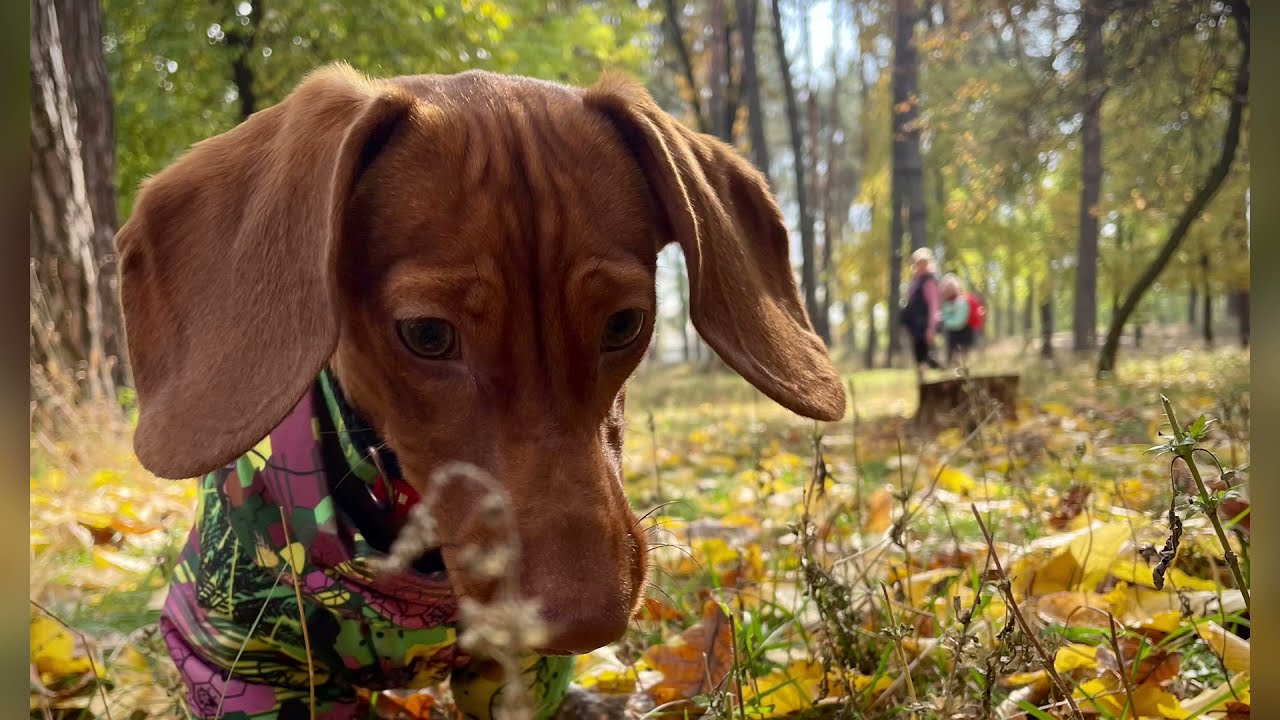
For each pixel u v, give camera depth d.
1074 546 0.42
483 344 0.23
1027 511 0.56
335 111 0.25
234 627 0.26
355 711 0.33
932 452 0.84
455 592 0.23
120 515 0.65
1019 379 1.06
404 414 0.24
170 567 0.49
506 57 2.19
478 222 0.23
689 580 0.50
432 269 0.23
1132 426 0.93
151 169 2.00
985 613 0.38
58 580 0.50
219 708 0.27
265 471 0.26
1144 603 0.38
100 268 1.13
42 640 0.39
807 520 0.34
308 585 0.26
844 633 0.33
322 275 0.23
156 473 0.23
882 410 1.51
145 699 0.37
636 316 0.24
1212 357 2.39
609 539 0.22
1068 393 1.52
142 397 0.25
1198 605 0.36
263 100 1.97
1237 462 0.48
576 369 0.23
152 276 0.26
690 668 0.35
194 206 0.26
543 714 0.31
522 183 0.24
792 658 0.38
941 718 0.26
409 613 0.26
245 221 0.25
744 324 0.28
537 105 0.26
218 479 0.27
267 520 0.26
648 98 0.28
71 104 1.01
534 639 0.20
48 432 0.80
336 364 0.26
